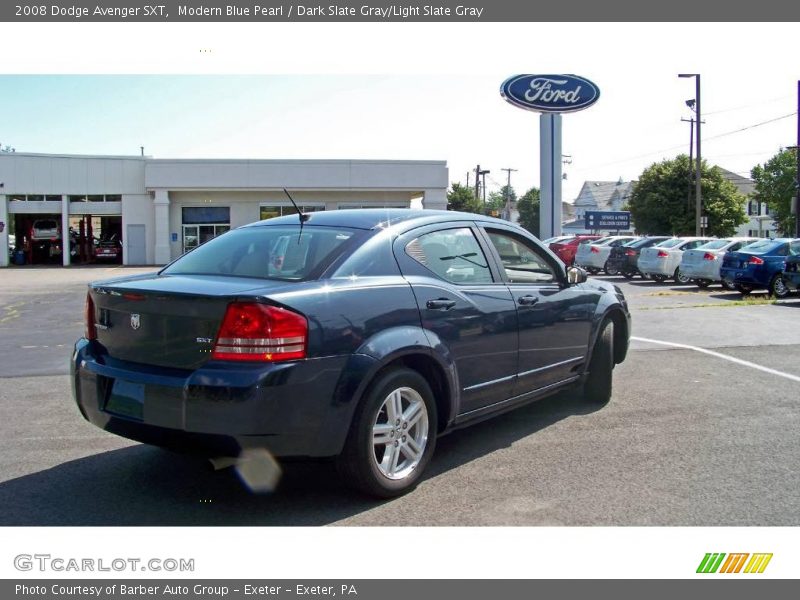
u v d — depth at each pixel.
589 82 23.81
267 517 3.80
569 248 27.47
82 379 3.99
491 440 5.11
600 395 6.06
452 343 4.30
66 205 37.78
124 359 3.87
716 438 5.12
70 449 4.96
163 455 4.82
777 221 71.38
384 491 3.94
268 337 3.43
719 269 18.25
